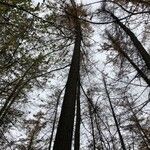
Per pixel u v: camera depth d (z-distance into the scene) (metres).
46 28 7.93
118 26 8.70
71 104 5.75
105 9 7.53
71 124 5.25
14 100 9.97
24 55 9.02
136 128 11.90
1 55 8.88
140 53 7.96
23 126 10.97
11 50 8.77
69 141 4.85
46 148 12.05
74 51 8.07
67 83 6.53
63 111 5.54
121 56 9.08
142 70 8.05
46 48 9.07
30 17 7.90
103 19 8.30
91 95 12.02
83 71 11.25
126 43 8.88
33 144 13.79
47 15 7.62
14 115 10.51
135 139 12.66
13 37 8.37
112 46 9.06
